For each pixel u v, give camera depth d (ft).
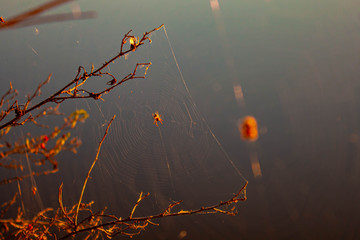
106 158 13.71
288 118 13.53
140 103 14.89
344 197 11.36
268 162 12.98
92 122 14.19
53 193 12.38
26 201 9.97
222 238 11.18
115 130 14.33
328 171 12.18
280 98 14.02
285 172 12.57
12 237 5.55
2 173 10.63
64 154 13.73
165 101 15.01
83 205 6.61
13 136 11.41
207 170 13.26
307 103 13.66
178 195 12.99
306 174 12.34
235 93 14.03
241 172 13.12
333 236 10.52
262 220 11.44
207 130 14.47
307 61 14.48
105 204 12.60
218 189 12.90
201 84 15.06
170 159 13.91
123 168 13.71
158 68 15.37
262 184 12.52
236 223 11.73
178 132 14.53
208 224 11.72
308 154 12.73
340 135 12.54
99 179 13.08
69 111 13.96
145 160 13.85
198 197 12.75
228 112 14.43
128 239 11.56
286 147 13.17
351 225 10.43
